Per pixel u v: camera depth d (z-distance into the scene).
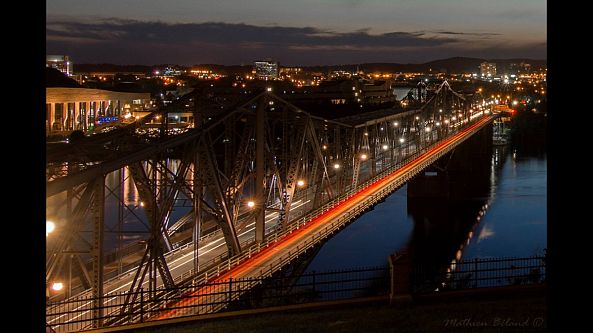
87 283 34.03
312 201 76.38
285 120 62.47
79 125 171.88
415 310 22.48
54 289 31.81
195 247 42.97
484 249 77.75
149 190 39.44
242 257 46.09
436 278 32.44
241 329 21.08
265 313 23.31
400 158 116.19
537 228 90.50
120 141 44.97
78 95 170.75
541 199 114.75
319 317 22.23
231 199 51.03
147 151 38.84
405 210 107.88
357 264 68.25
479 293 24.55
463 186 125.81
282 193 58.19
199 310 33.44
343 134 87.81
